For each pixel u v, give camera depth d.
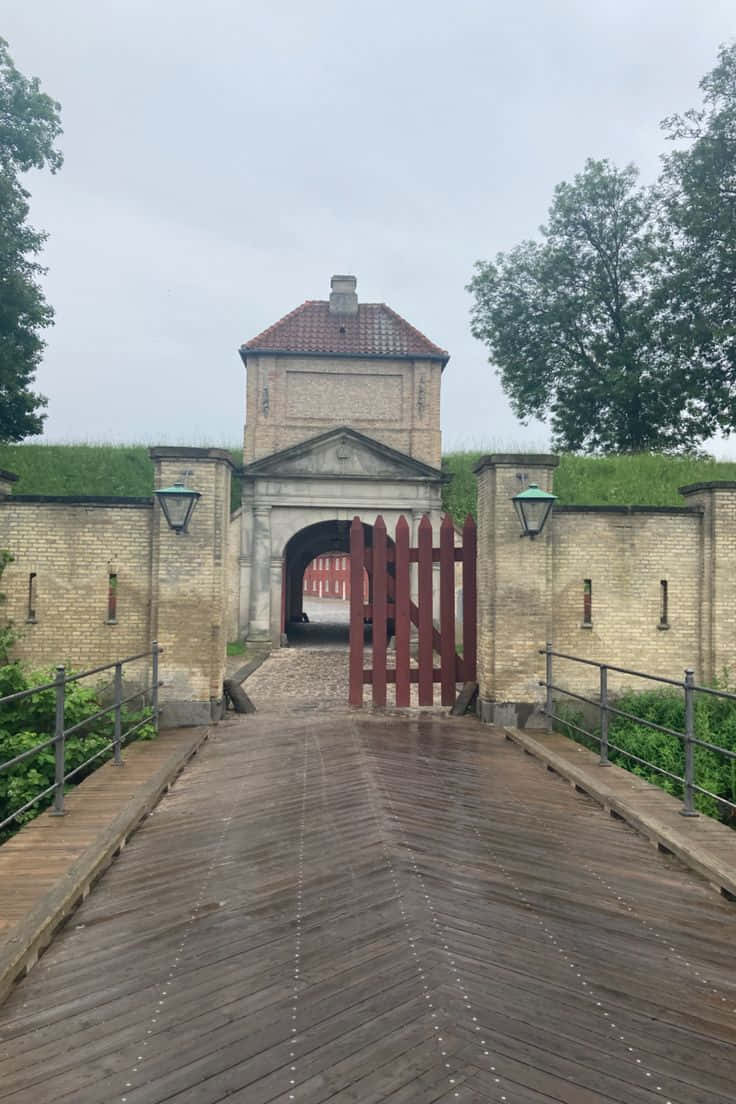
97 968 4.27
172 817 7.03
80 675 7.37
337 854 5.86
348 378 24.34
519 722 11.15
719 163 28.41
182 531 11.04
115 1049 3.48
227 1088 3.18
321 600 57.75
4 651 10.96
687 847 6.01
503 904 5.02
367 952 4.31
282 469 21.80
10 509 11.21
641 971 4.21
